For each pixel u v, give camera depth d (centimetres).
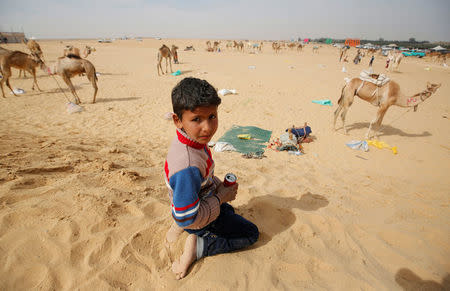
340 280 177
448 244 234
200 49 4778
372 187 389
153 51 3675
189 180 125
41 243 169
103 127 670
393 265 203
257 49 4969
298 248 204
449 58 4403
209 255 177
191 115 116
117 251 174
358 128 779
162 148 515
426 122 855
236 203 269
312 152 585
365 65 2789
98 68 1747
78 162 307
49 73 895
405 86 1504
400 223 267
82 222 191
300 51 5312
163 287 157
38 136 506
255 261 183
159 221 208
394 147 597
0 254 157
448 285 185
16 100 895
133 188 263
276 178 374
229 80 1472
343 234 232
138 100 994
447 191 387
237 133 687
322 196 315
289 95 1174
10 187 216
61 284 150
